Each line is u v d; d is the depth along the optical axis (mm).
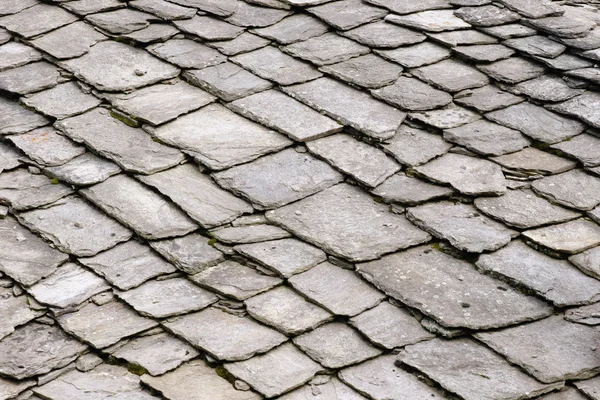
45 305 5117
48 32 5879
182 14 5922
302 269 5203
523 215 5324
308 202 5359
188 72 5723
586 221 5332
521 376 4988
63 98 5652
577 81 5676
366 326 5090
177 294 5160
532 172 5441
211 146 5473
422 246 5277
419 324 5102
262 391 4957
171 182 5391
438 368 5000
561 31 5801
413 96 5633
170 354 5039
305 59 5766
